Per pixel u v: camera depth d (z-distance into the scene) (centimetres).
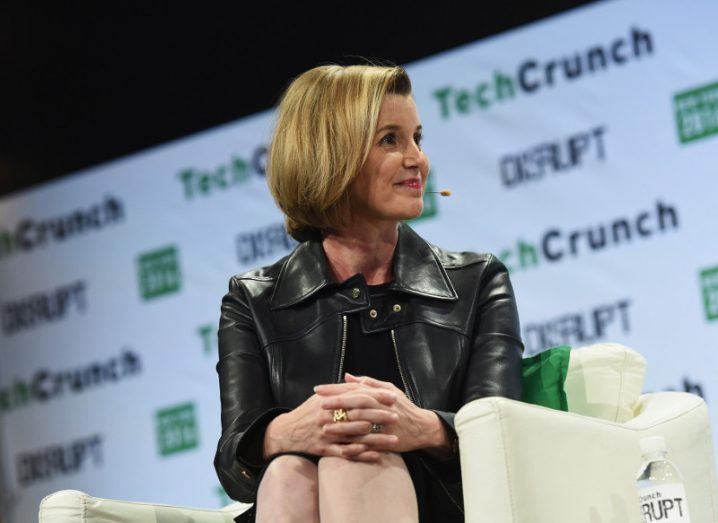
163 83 808
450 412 311
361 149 318
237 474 299
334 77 329
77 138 833
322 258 331
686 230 616
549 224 657
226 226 766
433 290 324
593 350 330
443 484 296
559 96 662
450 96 694
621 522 280
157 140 808
